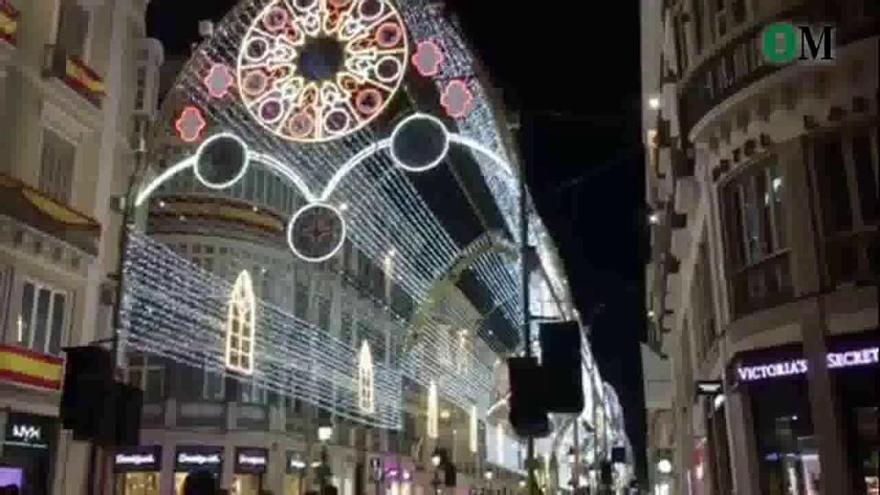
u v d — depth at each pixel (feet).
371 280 147.64
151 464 106.32
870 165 42.16
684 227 68.23
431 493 169.89
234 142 50.37
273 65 48.70
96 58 78.54
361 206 121.39
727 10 50.08
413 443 162.30
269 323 116.57
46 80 70.18
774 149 45.68
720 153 50.08
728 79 48.80
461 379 172.55
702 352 66.39
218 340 110.83
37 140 69.00
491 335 191.62
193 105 52.08
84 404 40.42
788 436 44.91
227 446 109.09
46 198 65.10
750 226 48.57
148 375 109.50
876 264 41.11
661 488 133.18
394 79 47.57
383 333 150.00
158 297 100.48
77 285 71.97
